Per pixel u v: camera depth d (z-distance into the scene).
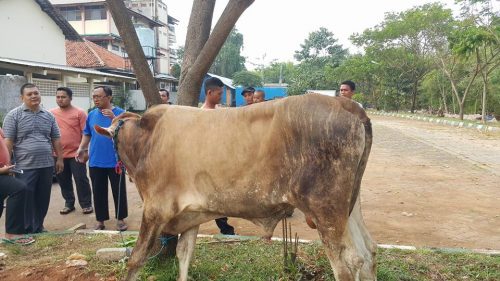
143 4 41.91
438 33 33.38
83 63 27.83
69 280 4.21
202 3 4.50
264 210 3.29
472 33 23.39
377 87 47.19
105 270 4.33
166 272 4.23
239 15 4.09
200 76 4.32
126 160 3.87
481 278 4.11
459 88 33.97
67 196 7.18
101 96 6.02
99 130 3.87
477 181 9.32
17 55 21.92
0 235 6.07
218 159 3.28
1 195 5.34
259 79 49.00
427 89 38.03
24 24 22.31
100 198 6.12
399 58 39.28
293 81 50.72
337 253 3.02
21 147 5.73
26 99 5.75
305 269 4.24
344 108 3.03
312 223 3.33
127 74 28.95
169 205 3.50
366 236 3.68
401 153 13.76
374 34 38.16
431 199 7.81
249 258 4.57
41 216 5.99
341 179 2.97
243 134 3.21
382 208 7.24
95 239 5.43
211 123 3.37
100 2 35.44
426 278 4.10
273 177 3.14
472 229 6.09
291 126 3.04
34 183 5.80
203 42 4.52
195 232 3.88
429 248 4.95
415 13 33.94
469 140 17.16
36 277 4.29
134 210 7.21
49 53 24.23
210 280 4.12
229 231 5.77
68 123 7.00
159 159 3.51
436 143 16.20
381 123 27.59
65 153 6.96
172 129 3.49
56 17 24.09
